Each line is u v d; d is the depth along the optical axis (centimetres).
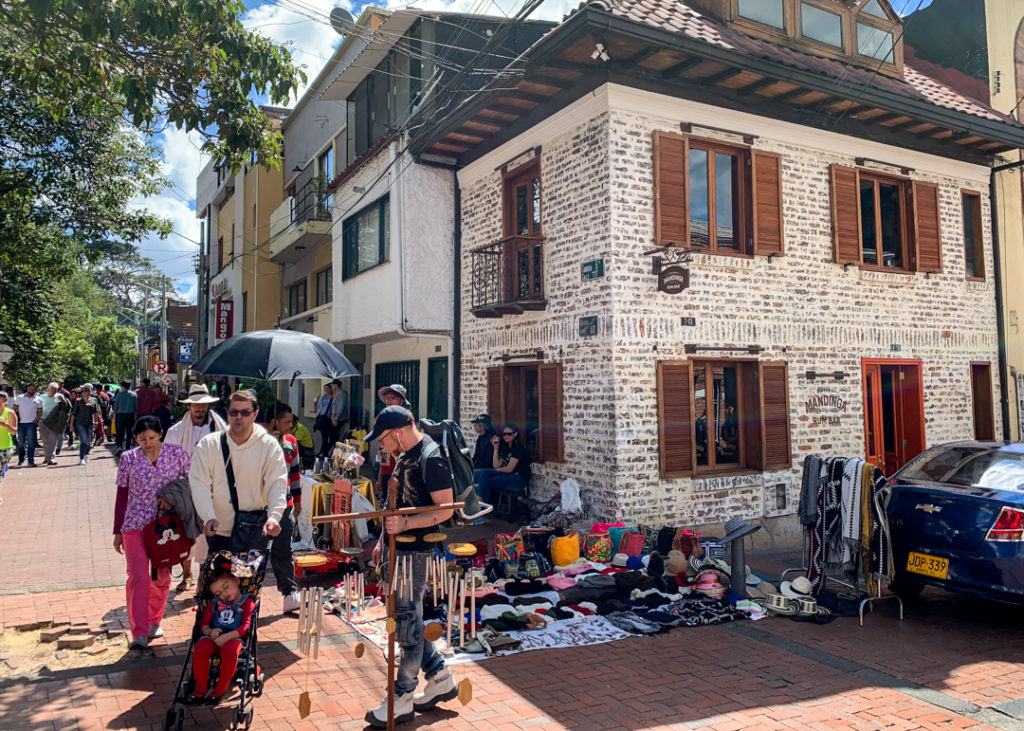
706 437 950
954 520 627
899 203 1146
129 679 481
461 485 452
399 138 1232
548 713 448
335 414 1471
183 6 625
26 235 1302
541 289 1002
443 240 1222
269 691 472
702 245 950
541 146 1007
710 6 1012
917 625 644
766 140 998
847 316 1055
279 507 493
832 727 434
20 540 898
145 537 536
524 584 702
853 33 1127
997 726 440
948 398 1152
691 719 443
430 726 427
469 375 1188
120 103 755
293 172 2212
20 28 669
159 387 2405
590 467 902
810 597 676
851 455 1042
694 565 764
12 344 1516
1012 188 1280
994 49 1339
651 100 903
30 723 415
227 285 2827
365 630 592
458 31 1309
